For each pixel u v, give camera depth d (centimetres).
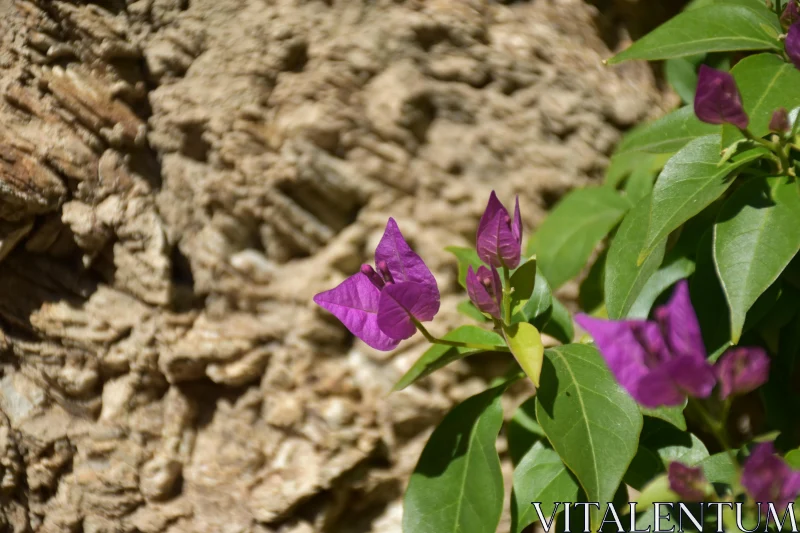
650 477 52
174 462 59
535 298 54
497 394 54
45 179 58
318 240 59
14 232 58
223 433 59
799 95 50
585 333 58
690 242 55
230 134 58
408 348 59
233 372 58
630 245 53
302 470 58
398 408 58
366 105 59
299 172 58
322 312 59
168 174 59
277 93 59
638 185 58
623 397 50
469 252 56
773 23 55
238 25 59
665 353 43
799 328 56
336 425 58
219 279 59
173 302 59
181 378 59
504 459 59
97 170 59
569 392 50
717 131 55
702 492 45
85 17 59
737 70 51
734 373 45
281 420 58
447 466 52
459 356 52
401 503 59
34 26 58
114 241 59
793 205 49
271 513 58
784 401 56
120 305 59
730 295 49
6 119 58
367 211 59
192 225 59
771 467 44
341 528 59
